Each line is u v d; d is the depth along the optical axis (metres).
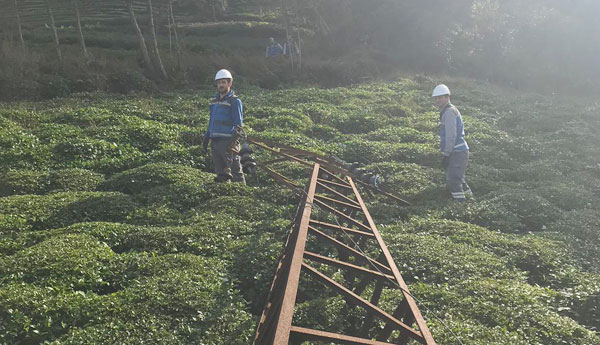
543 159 16.58
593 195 13.05
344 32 42.75
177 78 26.92
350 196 11.94
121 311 6.54
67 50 27.66
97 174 12.76
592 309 7.52
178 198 11.20
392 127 19.02
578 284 8.20
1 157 13.16
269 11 56.53
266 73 30.44
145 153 14.42
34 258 7.68
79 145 14.18
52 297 6.69
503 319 6.74
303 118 19.20
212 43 37.78
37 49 27.42
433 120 21.00
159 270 7.76
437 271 8.13
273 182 12.92
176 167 12.87
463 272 8.16
